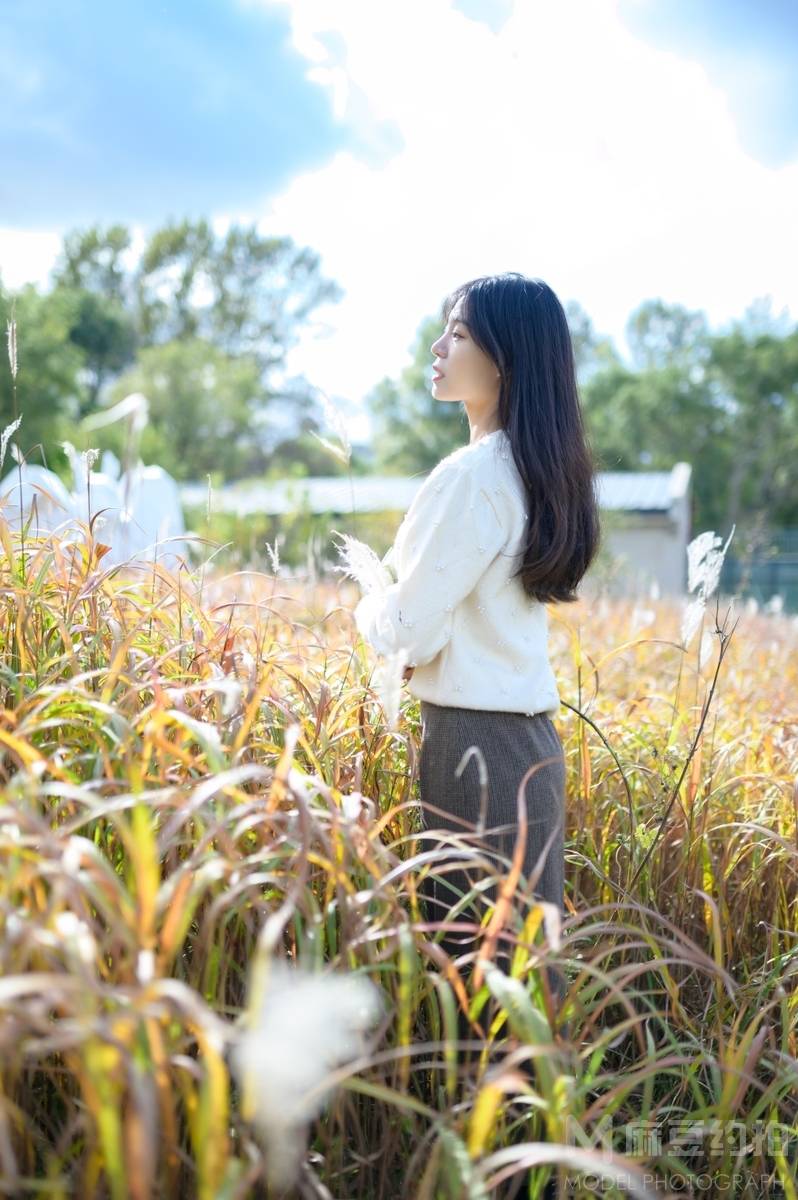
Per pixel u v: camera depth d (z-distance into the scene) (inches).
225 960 69.6
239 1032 50.3
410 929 64.6
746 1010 91.5
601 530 94.9
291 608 174.4
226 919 65.6
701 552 105.7
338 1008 46.5
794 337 1968.5
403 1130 72.1
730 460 1991.9
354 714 96.8
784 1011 82.7
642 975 99.7
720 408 2021.4
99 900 50.8
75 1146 62.1
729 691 181.0
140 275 2301.9
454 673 86.0
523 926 69.4
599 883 105.6
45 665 81.2
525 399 88.5
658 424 1985.7
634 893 101.2
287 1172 57.2
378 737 93.7
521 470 86.9
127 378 1729.8
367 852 67.6
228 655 89.8
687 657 206.5
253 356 2343.8
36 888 57.1
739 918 106.9
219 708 83.3
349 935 64.4
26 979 43.5
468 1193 52.8
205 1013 45.1
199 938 63.8
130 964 52.2
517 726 86.9
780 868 104.9
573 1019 81.0
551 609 118.0
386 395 2060.8
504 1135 64.8
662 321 2576.3
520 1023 58.7
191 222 2288.4
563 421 89.9
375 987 67.8
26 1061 62.2
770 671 231.8
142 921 51.3
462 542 83.8
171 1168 52.1
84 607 91.1
